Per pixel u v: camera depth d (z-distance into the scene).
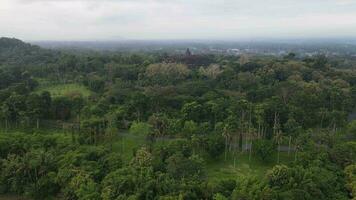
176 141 96.81
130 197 67.56
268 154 97.75
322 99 145.38
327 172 78.25
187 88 159.25
